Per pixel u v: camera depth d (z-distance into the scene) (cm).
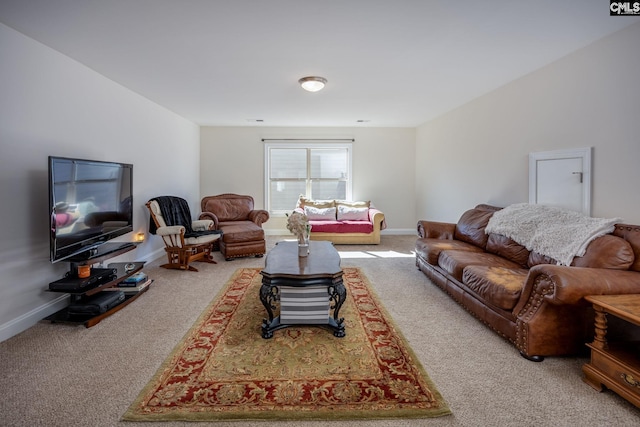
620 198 244
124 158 382
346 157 668
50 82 270
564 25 233
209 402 162
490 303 232
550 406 159
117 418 151
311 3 201
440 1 200
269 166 660
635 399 151
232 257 457
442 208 541
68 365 194
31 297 252
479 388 173
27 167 249
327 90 396
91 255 273
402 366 194
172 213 435
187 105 473
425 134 611
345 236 560
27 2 199
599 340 172
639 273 193
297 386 175
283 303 238
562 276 182
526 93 340
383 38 252
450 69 323
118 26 231
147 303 295
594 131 263
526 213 297
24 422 148
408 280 364
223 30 238
